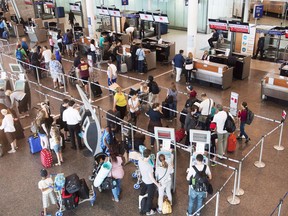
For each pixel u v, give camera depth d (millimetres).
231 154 8906
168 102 10625
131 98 9953
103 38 17688
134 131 9055
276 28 16359
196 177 6223
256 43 17719
